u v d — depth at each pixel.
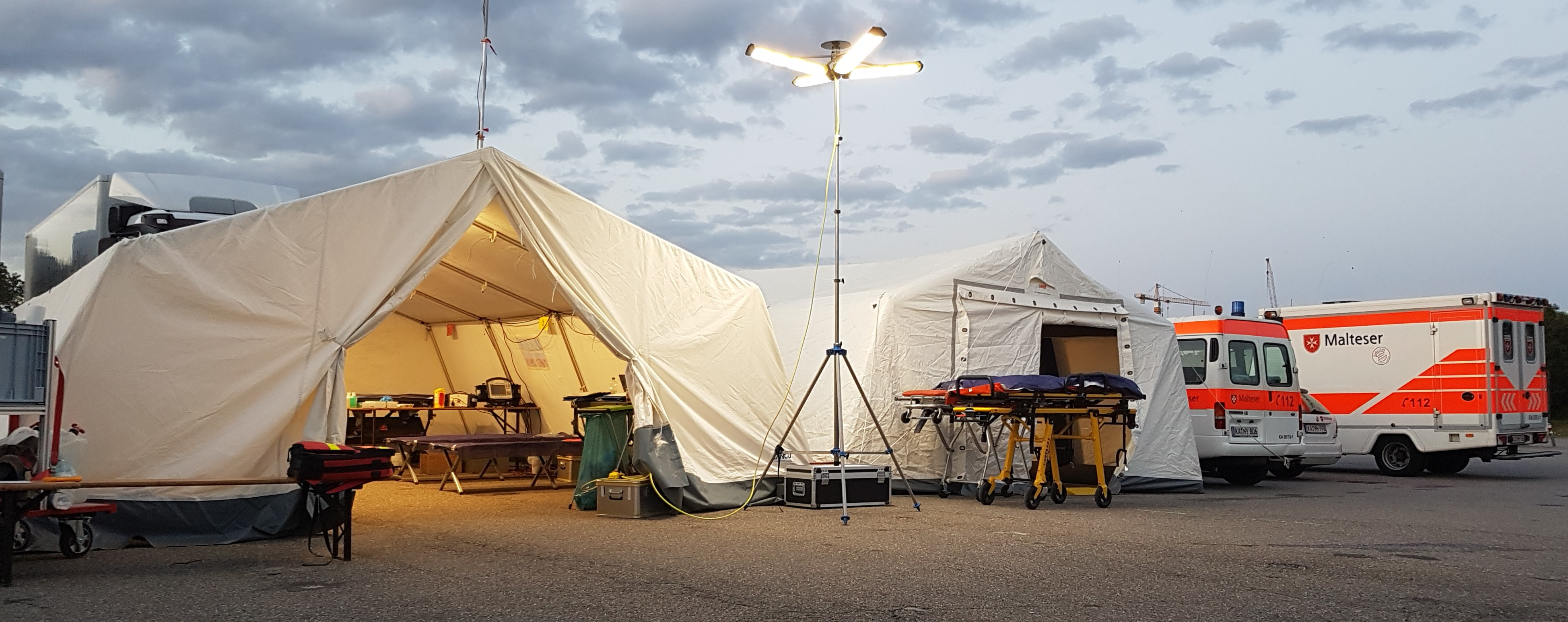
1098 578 5.70
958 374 10.90
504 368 13.23
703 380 9.29
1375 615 4.84
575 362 11.91
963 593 5.27
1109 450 12.08
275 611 4.73
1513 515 9.20
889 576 5.73
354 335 7.41
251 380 6.99
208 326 6.87
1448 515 9.16
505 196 8.26
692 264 9.45
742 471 9.41
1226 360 13.29
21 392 5.67
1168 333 12.53
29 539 6.24
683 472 8.71
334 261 7.40
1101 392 9.52
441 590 5.24
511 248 9.40
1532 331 14.50
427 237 7.80
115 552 6.41
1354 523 8.41
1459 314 14.10
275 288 7.14
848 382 10.58
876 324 10.64
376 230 7.61
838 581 5.55
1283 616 4.79
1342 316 15.20
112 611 4.70
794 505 9.36
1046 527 7.99
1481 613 4.90
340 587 5.31
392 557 6.27
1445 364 14.17
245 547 6.64
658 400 8.83
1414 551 6.85
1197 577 5.76
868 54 9.13
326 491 6.05
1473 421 13.86
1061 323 11.66
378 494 10.19
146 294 6.65
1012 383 9.30
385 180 7.69
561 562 6.10
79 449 6.21
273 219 7.20
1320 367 15.38
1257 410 13.47
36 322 5.89
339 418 7.32
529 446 10.36
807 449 10.02
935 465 10.70
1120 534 7.58
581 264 8.59
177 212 9.67
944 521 8.29
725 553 6.50
